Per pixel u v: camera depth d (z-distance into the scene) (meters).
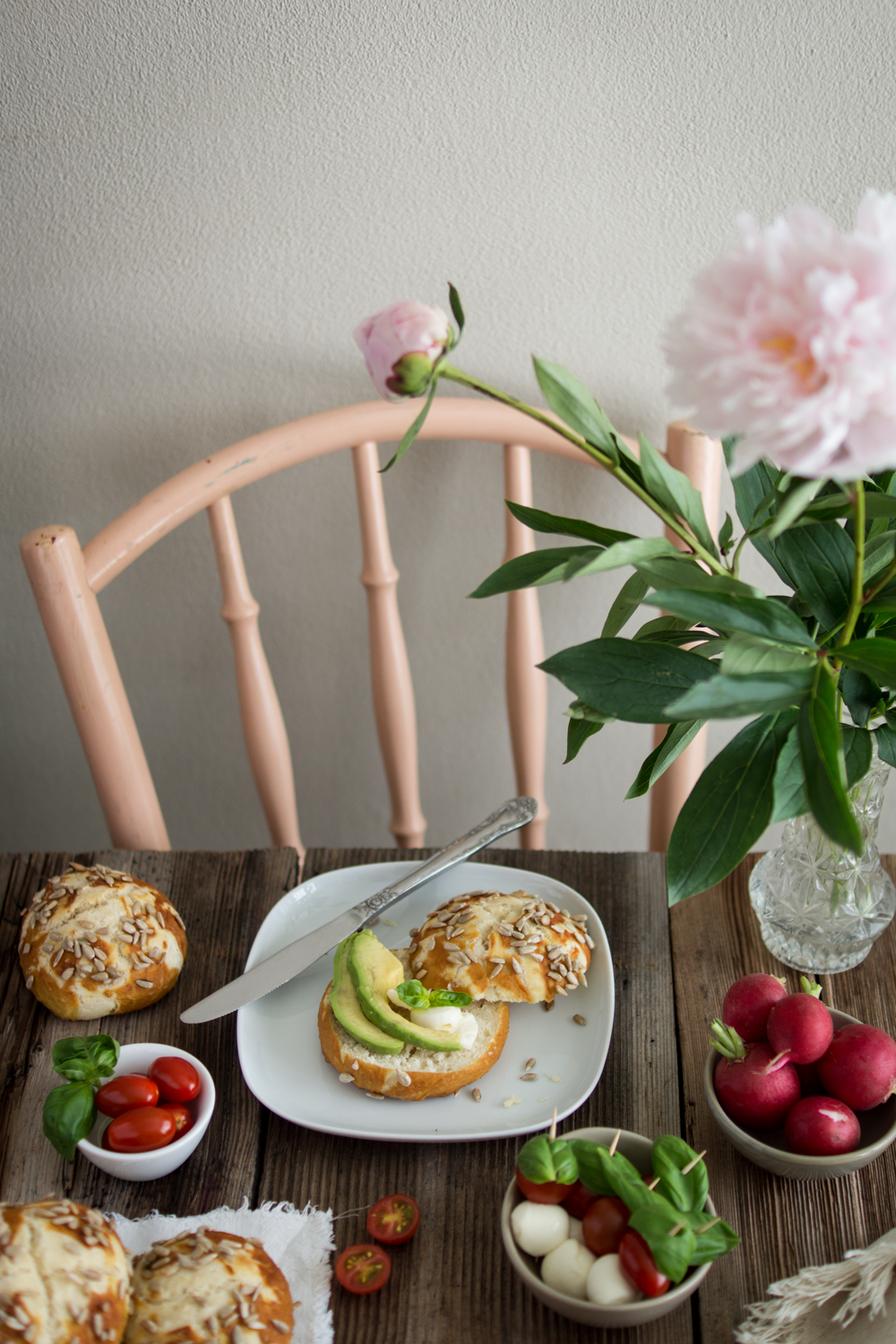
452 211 1.02
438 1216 0.75
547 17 0.96
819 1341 0.69
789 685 0.64
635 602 0.76
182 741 1.31
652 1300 0.66
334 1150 0.78
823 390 0.57
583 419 0.67
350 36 0.97
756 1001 0.77
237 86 0.99
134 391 1.10
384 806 1.35
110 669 1.04
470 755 1.29
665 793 1.12
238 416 1.11
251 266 1.05
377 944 0.83
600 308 1.05
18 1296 0.64
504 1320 0.71
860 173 0.99
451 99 0.99
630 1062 0.82
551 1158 0.68
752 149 0.99
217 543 1.07
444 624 1.21
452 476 1.13
